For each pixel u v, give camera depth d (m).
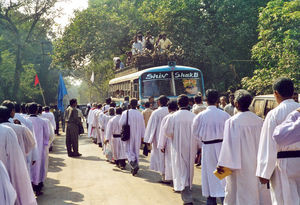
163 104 7.62
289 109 3.22
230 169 4.02
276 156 3.17
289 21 14.44
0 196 3.18
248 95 4.10
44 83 49.16
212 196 4.99
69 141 11.59
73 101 11.83
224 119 5.16
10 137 3.99
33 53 47.03
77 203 6.08
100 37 30.59
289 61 13.44
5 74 38.16
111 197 6.38
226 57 27.30
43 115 14.11
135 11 31.62
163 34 16.17
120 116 9.31
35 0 38.56
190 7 26.70
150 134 7.51
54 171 9.02
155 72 13.46
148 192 6.66
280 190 3.19
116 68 21.91
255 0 27.09
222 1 27.14
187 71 13.63
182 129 5.97
